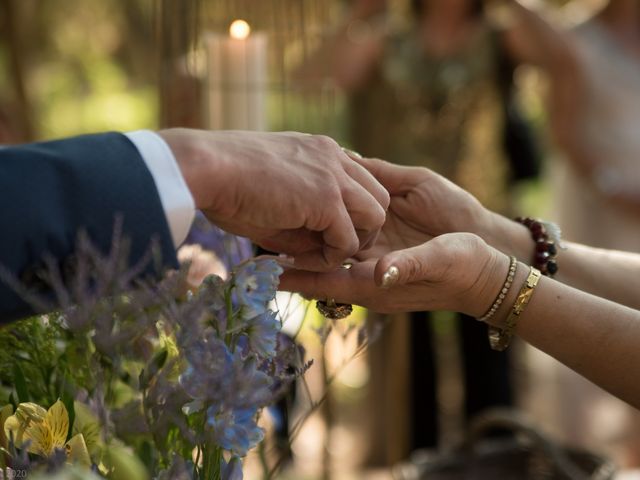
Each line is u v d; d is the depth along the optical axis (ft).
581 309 3.15
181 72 4.91
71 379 2.63
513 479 5.52
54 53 20.57
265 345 2.46
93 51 21.02
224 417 2.29
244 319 2.44
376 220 3.01
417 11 8.08
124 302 2.34
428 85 7.93
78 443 2.33
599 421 9.72
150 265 2.57
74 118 19.27
